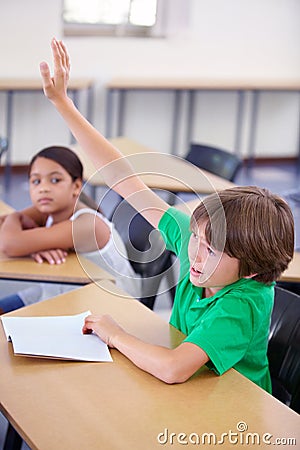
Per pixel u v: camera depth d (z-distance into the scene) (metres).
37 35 6.00
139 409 1.42
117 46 6.25
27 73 6.07
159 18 6.27
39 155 2.53
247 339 1.60
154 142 6.61
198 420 1.39
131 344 1.61
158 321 1.82
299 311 1.85
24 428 1.34
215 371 1.57
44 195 2.51
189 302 1.75
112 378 1.53
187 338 1.58
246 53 6.61
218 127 6.75
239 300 1.61
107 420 1.38
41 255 2.45
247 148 6.89
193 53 6.47
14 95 6.05
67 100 1.87
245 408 1.44
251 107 6.75
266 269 1.62
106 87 6.08
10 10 5.89
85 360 1.60
